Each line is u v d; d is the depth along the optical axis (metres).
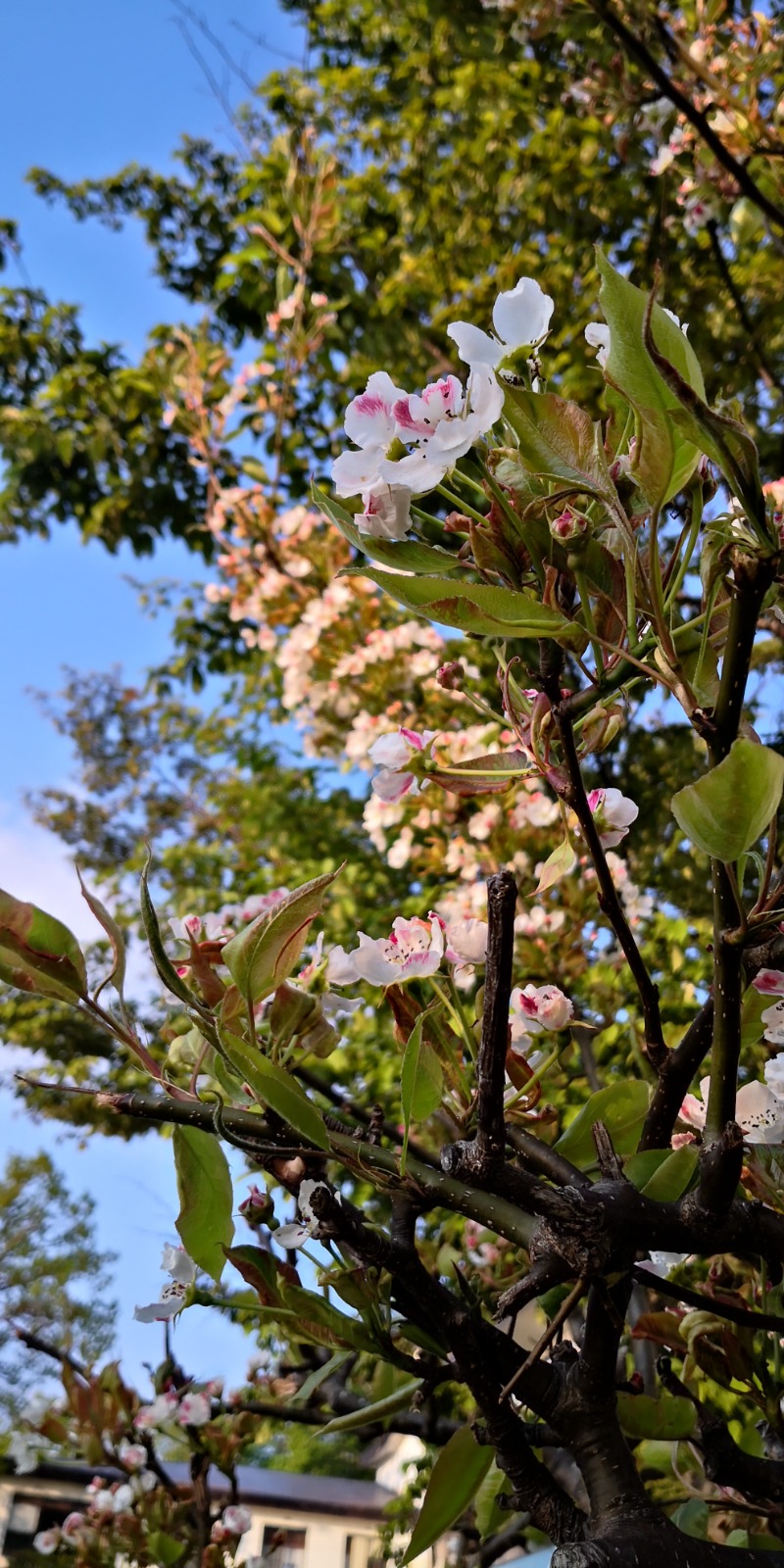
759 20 1.61
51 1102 3.10
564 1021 0.69
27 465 2.78
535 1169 0.64
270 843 2.80
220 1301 0.64
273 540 2.33
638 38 1.44
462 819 1.63
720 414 0.49
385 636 2.02
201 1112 0.58
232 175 3.18
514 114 2.50
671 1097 0.60
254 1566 1.66
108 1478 1.46
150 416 2.77
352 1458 4.79
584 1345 0.56
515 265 2.46
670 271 2.30
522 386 0.54
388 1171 0.58
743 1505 0.73
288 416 2.58
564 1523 0.57
